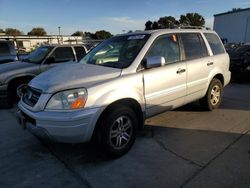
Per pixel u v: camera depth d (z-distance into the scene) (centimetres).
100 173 310
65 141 307
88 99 305
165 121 487
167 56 415
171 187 278
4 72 630
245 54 978
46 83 326
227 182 283
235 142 386
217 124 465
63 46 757
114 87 329
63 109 301
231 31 2583
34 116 309
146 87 371
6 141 412
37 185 289
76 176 305
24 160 348
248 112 534
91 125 307
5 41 927
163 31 423
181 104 452
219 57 529
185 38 458
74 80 322
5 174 313
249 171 304
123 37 437
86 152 365
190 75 448
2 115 568
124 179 296
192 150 364
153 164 328
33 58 739
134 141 368
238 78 966
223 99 654
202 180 288
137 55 374
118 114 331
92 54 451
